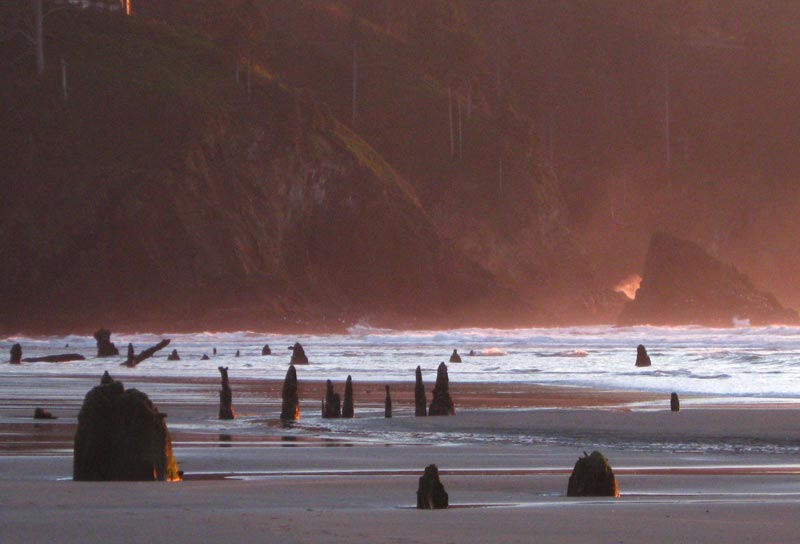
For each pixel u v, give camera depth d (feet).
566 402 372.79
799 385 437.17
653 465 207.62
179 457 218.79
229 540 118.62
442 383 323.78
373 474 191.72
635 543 118.93
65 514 137.18
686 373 527.81
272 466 203.51
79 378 535.60
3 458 211.00
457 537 121.90
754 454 225.76
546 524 131.54
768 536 123.44
